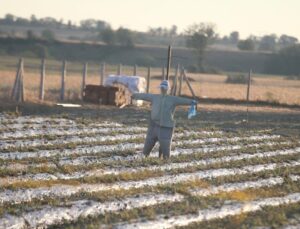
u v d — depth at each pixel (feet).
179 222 112.88
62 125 240.94
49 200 123.44
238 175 158.61
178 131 242.17
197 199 129.29
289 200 136.36
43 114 272.31
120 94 355.36
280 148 216.54
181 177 153.38
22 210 116.06
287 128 288.51
